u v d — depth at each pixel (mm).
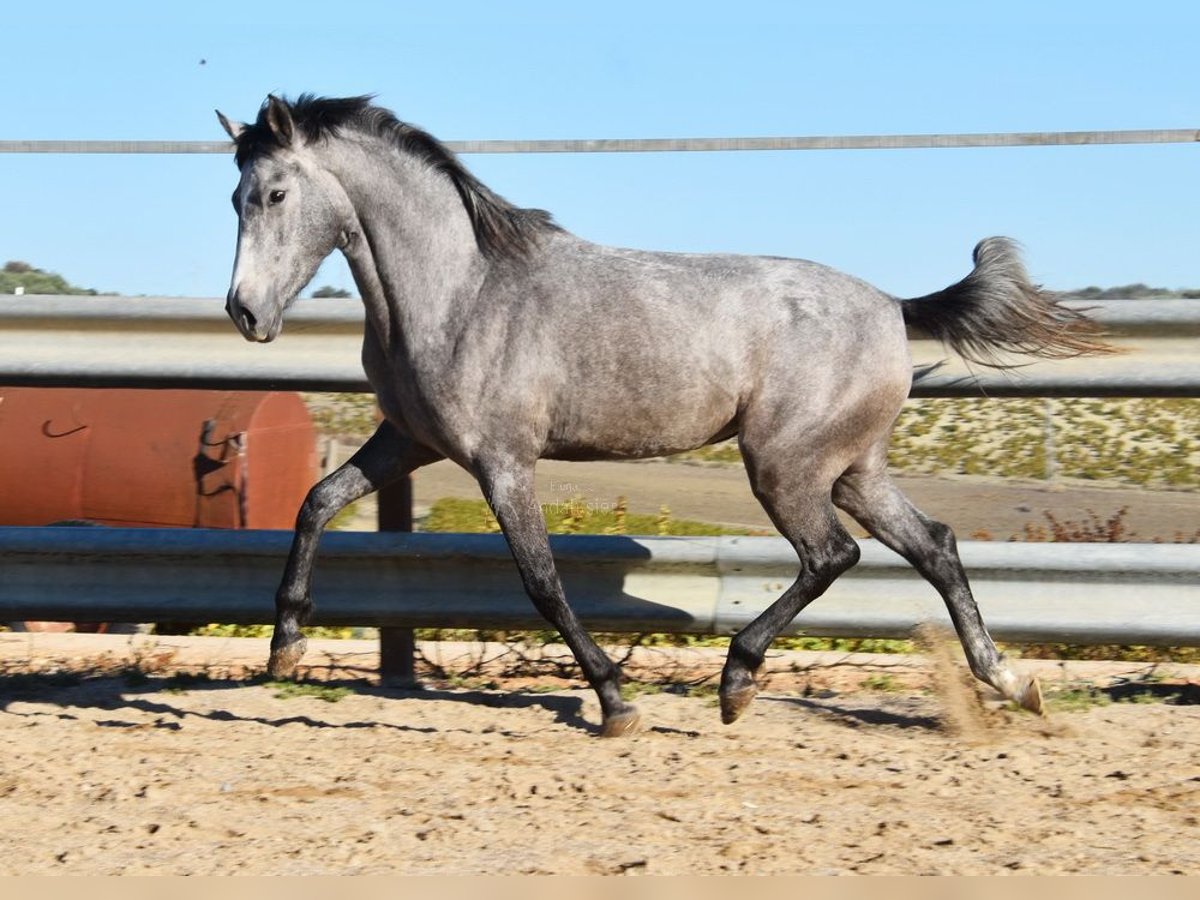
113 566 9852
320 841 6469
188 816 6828
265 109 8211
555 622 8492
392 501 9844
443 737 8383
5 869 6105
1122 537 13758
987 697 9195
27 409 14156
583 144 9719
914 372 9695
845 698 9508
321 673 10328
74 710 8992
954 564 8844
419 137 8555
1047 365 9562
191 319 9859
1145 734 8438
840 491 8961
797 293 8516
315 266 8508
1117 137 9461
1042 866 6098
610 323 8391
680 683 9906
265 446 14125
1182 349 9414
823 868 6086
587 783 7375
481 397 8430
